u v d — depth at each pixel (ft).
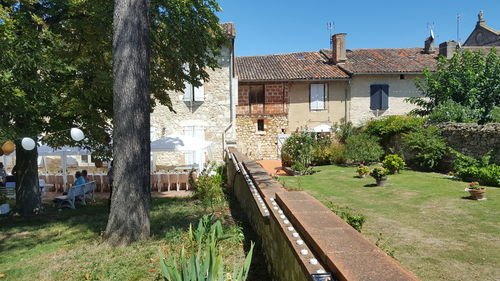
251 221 19.33
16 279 13.48
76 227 22.63
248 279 12.23
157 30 26.61
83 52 27.53
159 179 39.75
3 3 23.03
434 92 49.70
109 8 25.03
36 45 21.84
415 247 15.96
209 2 29.68
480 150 35.76
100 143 29.32
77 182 33.06
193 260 9.14
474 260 14.24
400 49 83.66
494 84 45.21
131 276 13.00
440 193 27.76
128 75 17.29
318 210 9.96
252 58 81.20
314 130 67.92
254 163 26.22
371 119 60.70
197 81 31.22
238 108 70.95
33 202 28.78
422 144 42.68
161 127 53.72
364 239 7.23
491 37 99.45
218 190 30.78
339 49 73.61
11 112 21.80
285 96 70.69
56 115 26.89
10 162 57.31
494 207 22.54
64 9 25.77
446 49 76.23
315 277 5.86
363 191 30.63
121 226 17.22
